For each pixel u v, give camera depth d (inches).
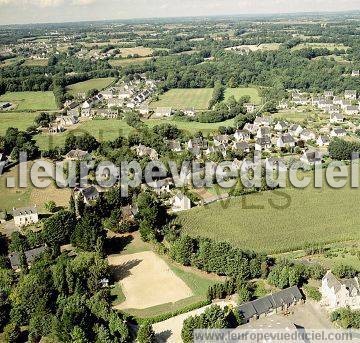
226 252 7608.3
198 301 6968.5
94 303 6560.0
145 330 6038.4
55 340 6176.2
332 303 6756.9
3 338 6259.8
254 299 6934.1
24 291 6712.6
